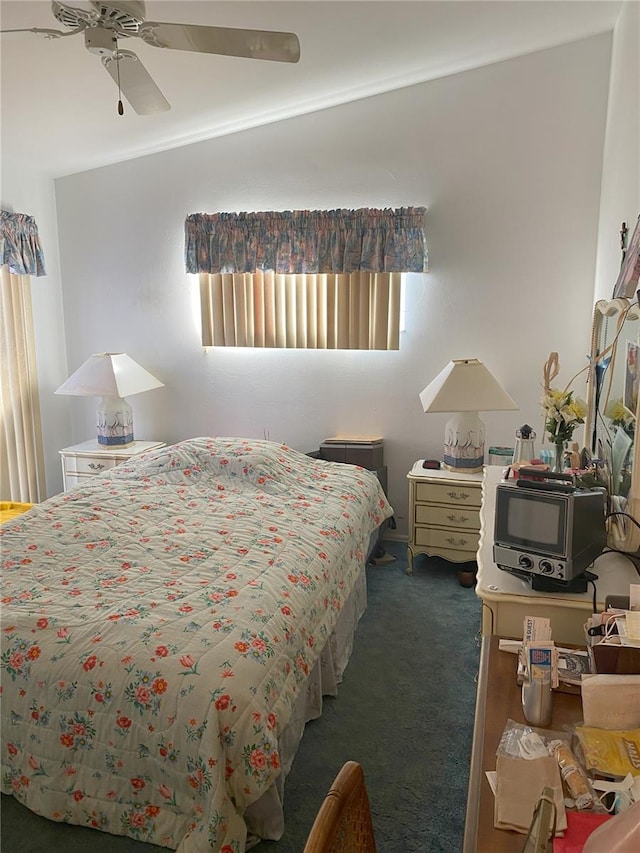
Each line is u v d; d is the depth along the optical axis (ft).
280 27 8.77
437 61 10.93
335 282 12.69
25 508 11.41
